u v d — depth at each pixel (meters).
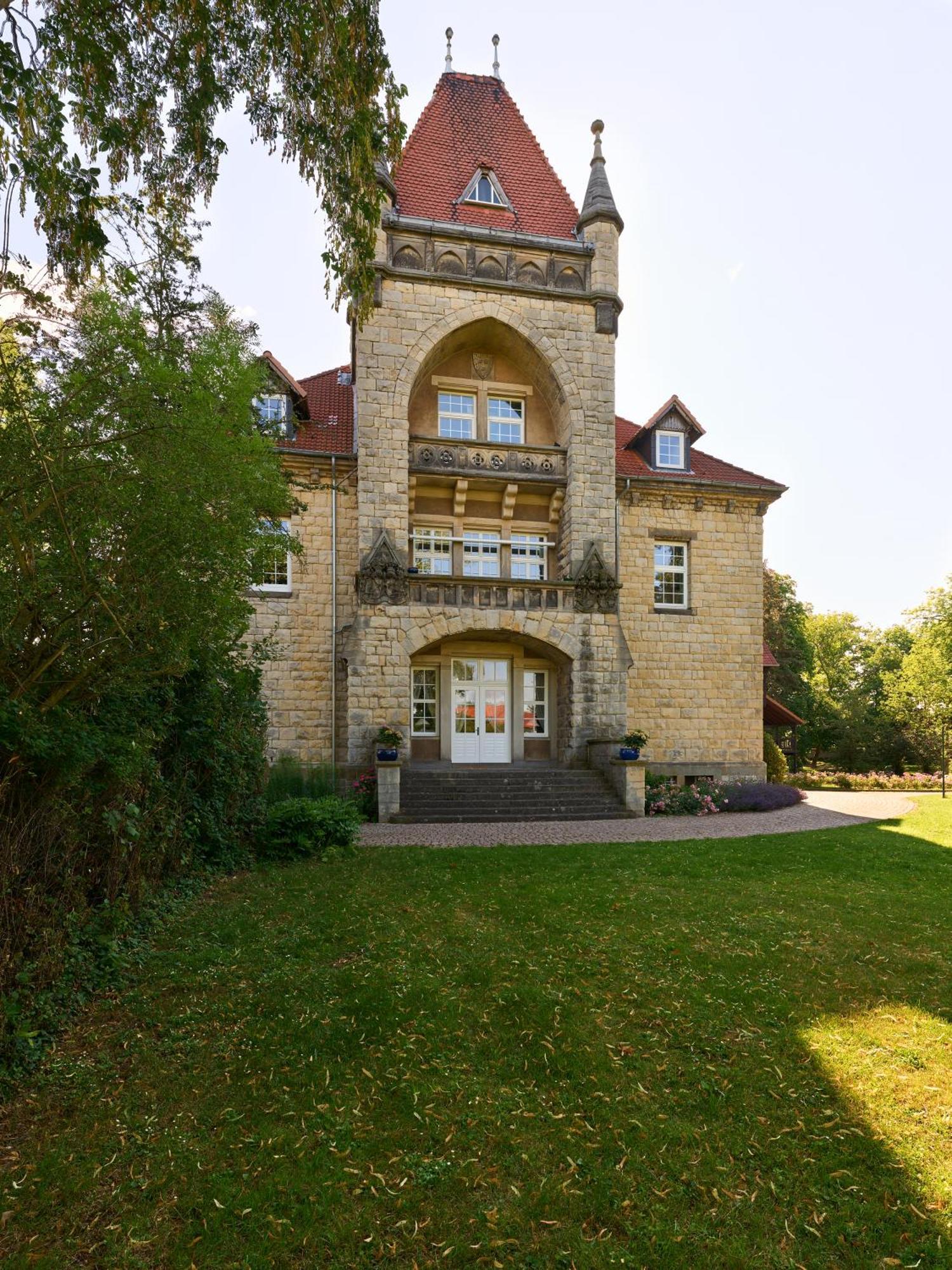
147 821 7.12
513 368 21.34
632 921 7.35
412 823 15.52
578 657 18.97
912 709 44.81
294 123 6.88
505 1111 4.02
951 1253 3.01
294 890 8.52
